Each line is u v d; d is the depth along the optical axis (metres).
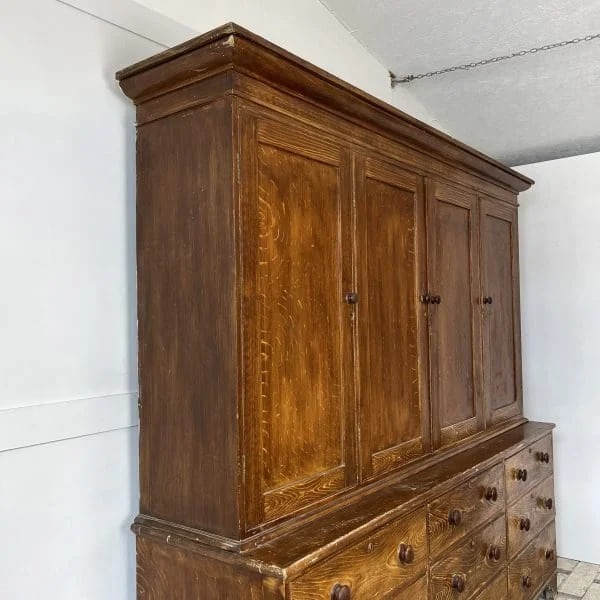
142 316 1.46
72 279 1.44
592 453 3.02
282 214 1.38
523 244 3.21
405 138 1.85
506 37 2.48
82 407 1.43
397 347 1.82
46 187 1.39
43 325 1.37
